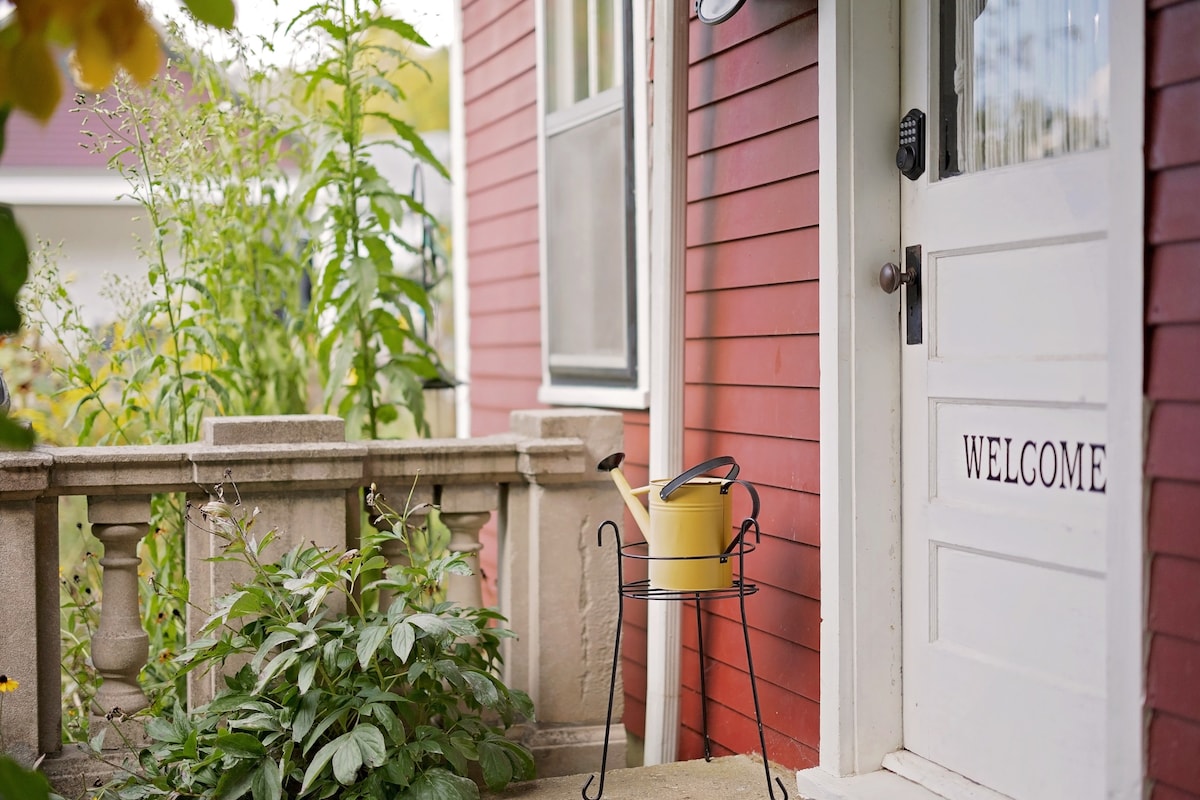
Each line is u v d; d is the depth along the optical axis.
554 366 4.98
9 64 0.78
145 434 3.86
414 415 4.18
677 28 3.44
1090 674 2.22
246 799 2.73
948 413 2.63
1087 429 2.22
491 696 2.86
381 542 3.24
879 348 2.78
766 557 3.21
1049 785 2.32
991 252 2.49
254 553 2.82
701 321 3.53
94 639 3.00
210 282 4.14
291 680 2.84
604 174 4.43
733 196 3.34
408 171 12.23
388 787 2.78
